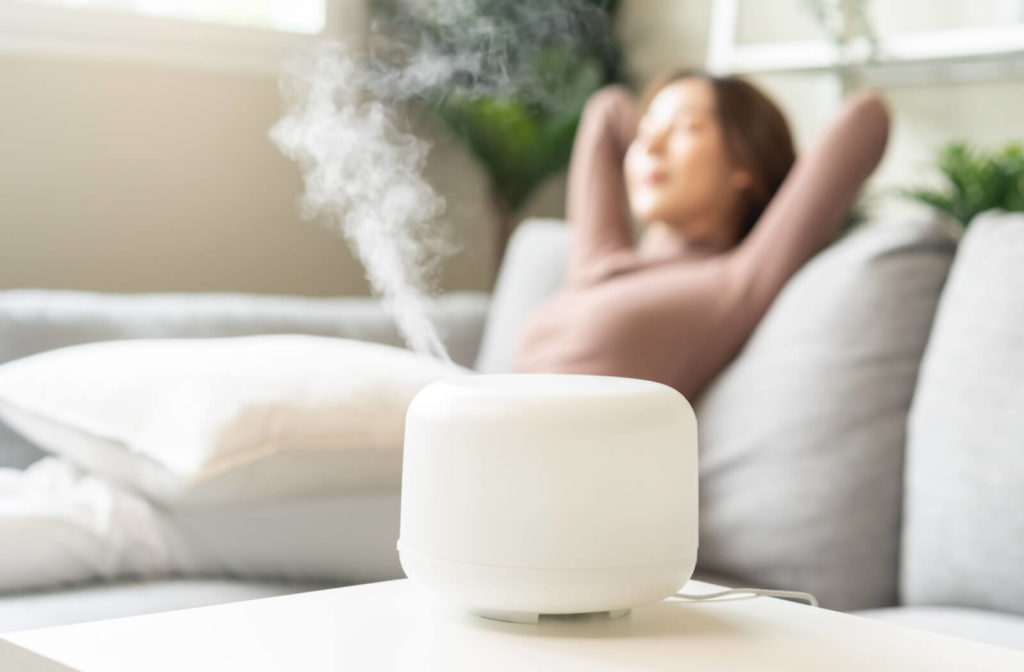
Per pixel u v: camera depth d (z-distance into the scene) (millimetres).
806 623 611
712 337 1370
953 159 2227
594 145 1798
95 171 2395
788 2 2582
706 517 1258
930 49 2338
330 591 666
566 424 565
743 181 1548
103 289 2418
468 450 574
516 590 568
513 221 3117
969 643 577
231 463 1068
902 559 1163
